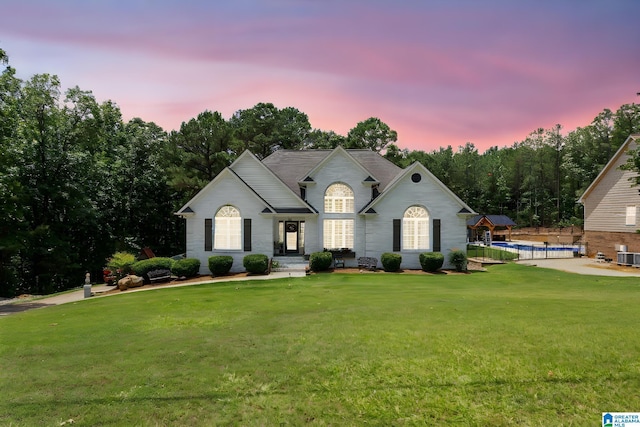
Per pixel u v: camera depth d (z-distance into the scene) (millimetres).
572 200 72125
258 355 7488
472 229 52438
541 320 9352
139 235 41500
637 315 9844
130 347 8484
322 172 26953
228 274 24156
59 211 31891
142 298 16422
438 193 26062
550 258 32781
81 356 7953
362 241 26641
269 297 15234
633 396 5320
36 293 29359
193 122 42094
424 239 26062
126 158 39938
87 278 20188
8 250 27125
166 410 5406
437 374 6211
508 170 81375
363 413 5156
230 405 5500
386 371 6410
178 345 8438
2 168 26000
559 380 5848
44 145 29859
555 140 76438
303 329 9344
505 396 5453
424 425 4836
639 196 29562
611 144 64188
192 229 25297
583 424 4730
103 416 5281
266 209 25094
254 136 50438
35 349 8617
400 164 58656
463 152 85438
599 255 30812
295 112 67062
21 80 29094
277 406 5426
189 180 39438
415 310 11133
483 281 20531
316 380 6207
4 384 6477
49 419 5246
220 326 10234
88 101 32625
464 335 8148
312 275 22844
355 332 8758
